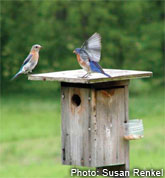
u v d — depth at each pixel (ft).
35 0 89.25
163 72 97.35
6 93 93.25
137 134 27.22
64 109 26.91
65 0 89.45
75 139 26.66
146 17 95.61
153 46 93.97
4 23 89.76
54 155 51.01
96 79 24.85
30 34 90.33
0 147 55.06
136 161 46.29
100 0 90.48
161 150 50.55
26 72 29.63
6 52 87.51
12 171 44.93
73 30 92.22
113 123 26.76
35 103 84.79
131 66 93.40
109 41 91.71
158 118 70.85
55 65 91.50
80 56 24.61
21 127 67.41
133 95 89.04
